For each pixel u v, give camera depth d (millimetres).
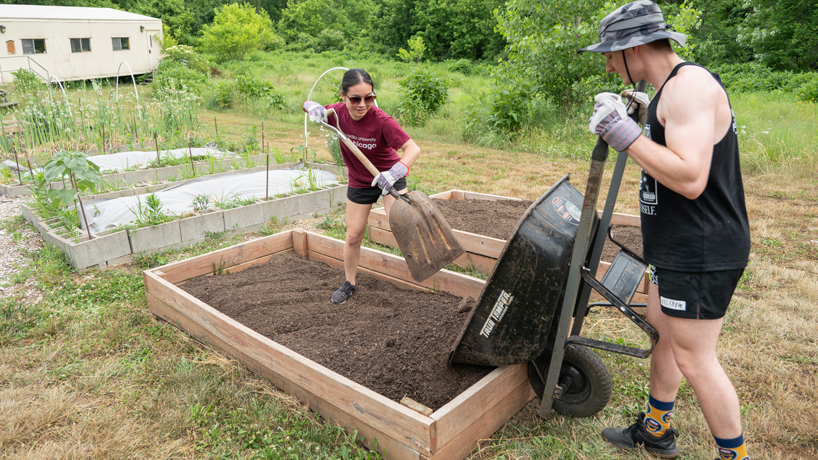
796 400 2820
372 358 3002
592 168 2109
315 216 6590
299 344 3215
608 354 3316
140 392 2967
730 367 3174
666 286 2027
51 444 2531
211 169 7641
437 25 45562
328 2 65562
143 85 21781
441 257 2963
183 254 5180
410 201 3053
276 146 10906
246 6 48344
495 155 10766
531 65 12609
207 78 22797
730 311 3873
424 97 14633
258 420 2691
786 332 3584
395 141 3303
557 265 2301
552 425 2689
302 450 2473
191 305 3475
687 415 2734
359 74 3180
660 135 1914
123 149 9625
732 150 1902
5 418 2691
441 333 3184
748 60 25609
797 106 13836
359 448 2467
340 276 4395
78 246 4598
